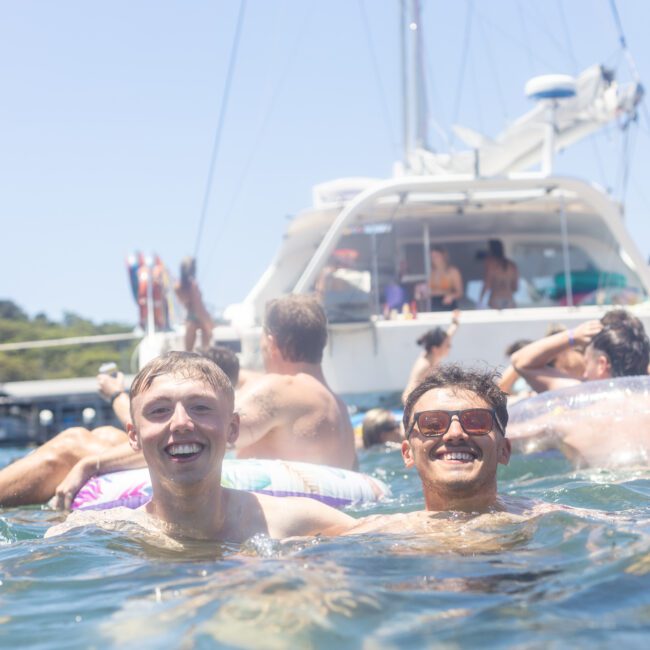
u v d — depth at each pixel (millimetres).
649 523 3428
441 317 10789
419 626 2305
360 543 3270
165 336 12320
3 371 53531
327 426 5289
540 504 3818
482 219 12469
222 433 3367
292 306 5465
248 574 2820
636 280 12641
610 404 5602
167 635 2285
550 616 2379
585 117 12328
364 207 10805
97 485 4773
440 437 3602
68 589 2814
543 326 10500
